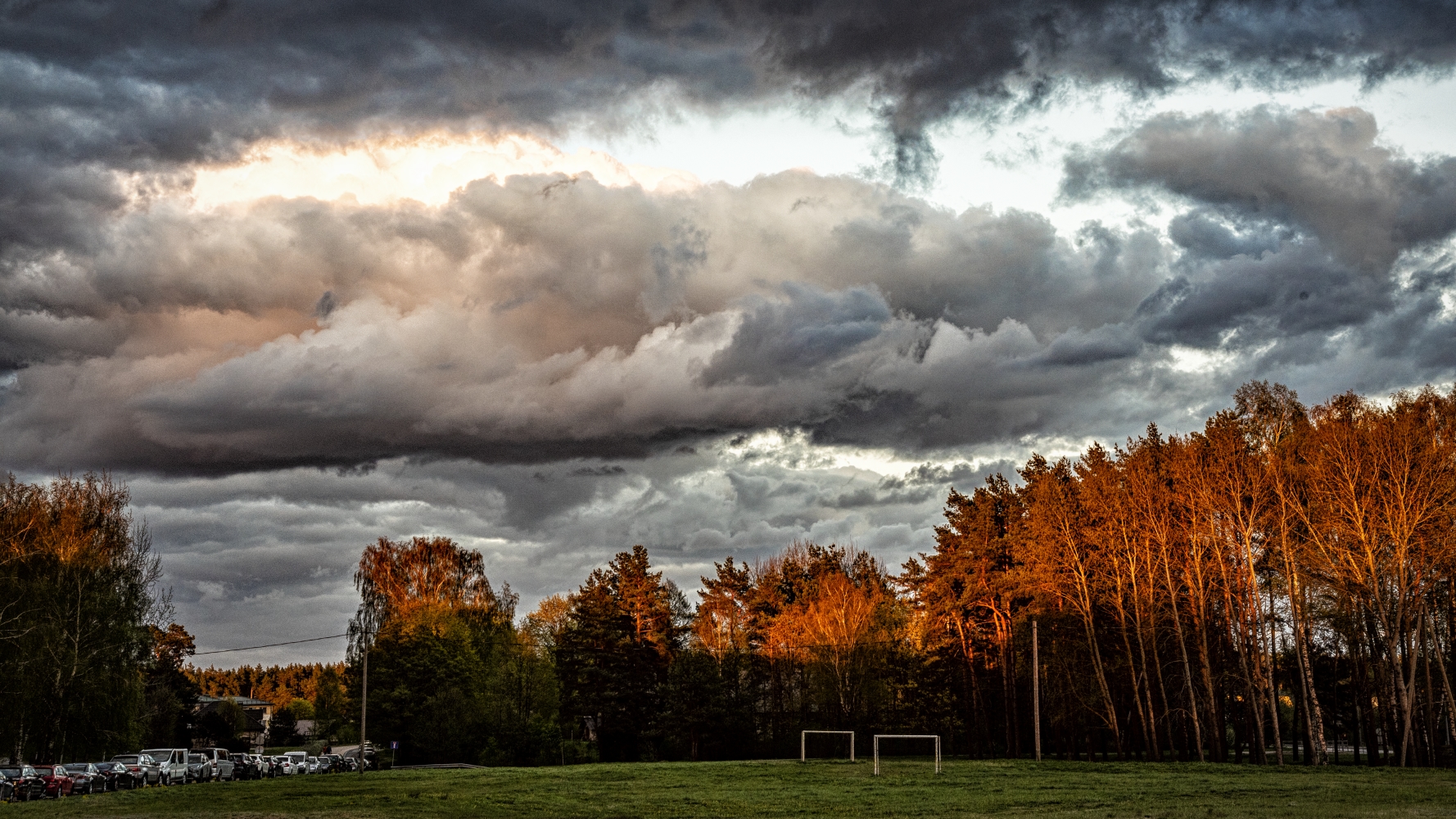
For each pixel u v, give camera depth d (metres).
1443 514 59.22
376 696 101.94
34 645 65.81
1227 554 72.94
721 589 125.81
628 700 109.38
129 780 58.88
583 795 48.94
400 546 118.75
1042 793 48.34
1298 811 37.00
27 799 50.12
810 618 103.56
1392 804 38.84
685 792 50.50
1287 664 84.94
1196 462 70.38
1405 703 60.72
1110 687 83.56
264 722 189.25
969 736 101.62
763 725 109.19
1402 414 62.84
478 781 58.00
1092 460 79.31
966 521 96.81
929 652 100.06
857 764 72.06
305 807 43.28
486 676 104.88
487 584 119.81
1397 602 62.00
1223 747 70.81
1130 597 77.69
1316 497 63.75
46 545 71.00
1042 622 81.12
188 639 132.12
